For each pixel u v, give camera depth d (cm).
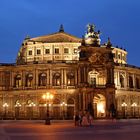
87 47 11131
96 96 11319
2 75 12075
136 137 3544
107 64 11106
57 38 13138
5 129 5350
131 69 12306
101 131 4656
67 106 11338
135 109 12231
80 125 6406
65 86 11412
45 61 12144
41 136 3775
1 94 11975
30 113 11556
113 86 11006
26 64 11781
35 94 11562
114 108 10788
